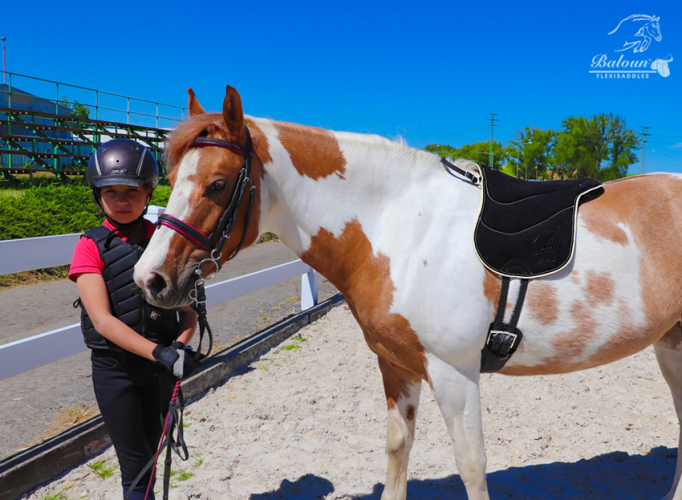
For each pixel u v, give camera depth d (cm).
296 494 227
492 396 335
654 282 170
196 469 246
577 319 166
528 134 5516
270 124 179
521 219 167
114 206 168
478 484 167
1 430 270
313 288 554
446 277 163
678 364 199
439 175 179
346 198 176
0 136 1570
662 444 272
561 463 252
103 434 262
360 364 400
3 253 260
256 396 336
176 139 160
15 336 452
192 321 182
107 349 170
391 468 193
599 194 179
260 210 173
